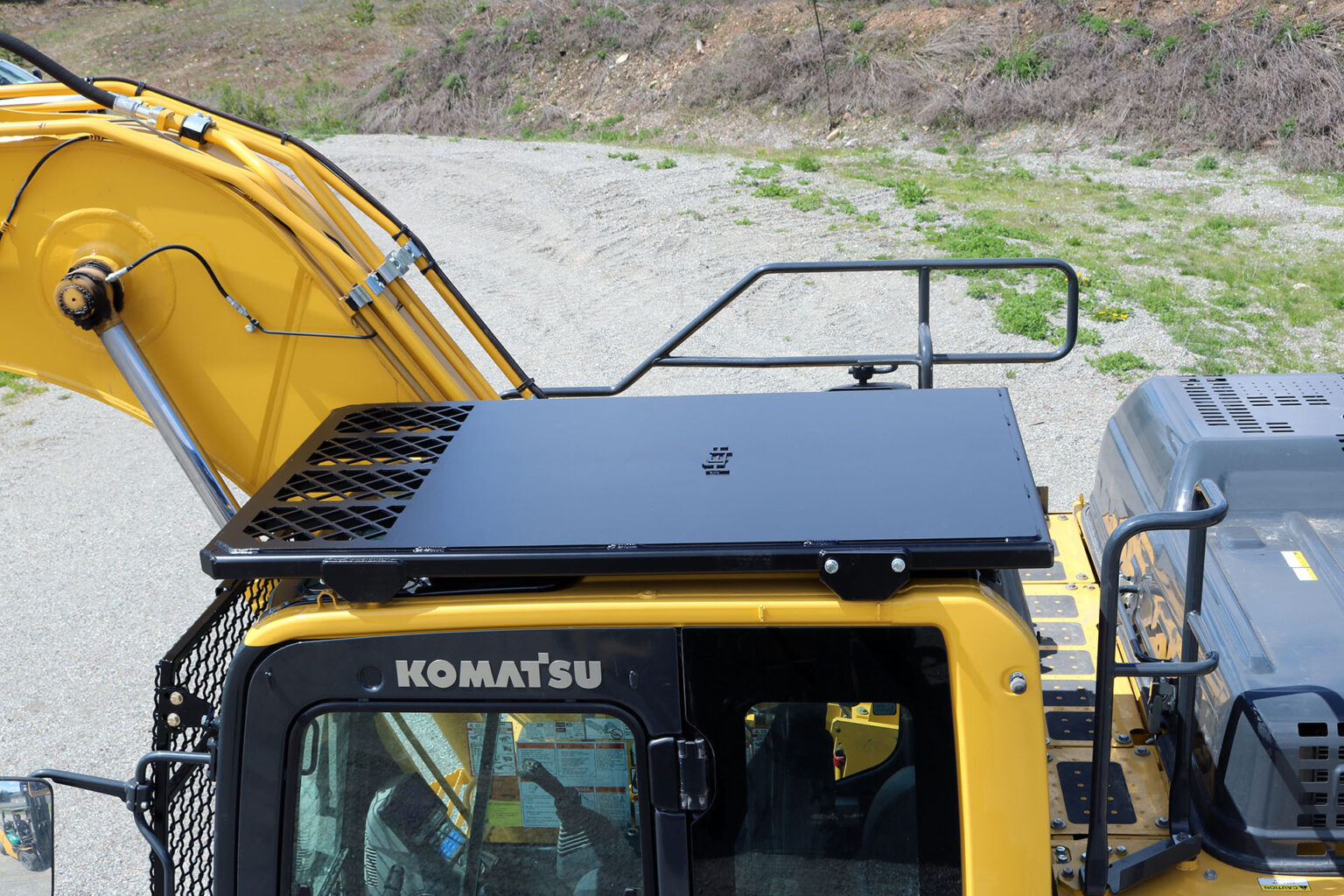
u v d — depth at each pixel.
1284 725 2.35
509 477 2.27
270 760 2.04
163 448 10.70
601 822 2.07
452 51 31.95
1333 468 3.03
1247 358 11.32
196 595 7.95
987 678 1.87
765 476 2.22
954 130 24.02
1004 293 13.46
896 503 2.06
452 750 2.05
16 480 10.06
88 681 6.92
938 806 1.94
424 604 1.94
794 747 1.98
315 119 32.12
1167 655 2.93
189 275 2.82
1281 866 2.35
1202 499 3.02
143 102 2.81
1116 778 2.68
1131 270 14.41
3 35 2.61
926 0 27.38
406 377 2.90
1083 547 3.92
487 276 15.70
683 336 4.01
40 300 2.90
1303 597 2.67
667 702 1.95
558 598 1.93
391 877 2.13
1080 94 22.97
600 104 29.22
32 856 2.19
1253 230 16.31
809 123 25.86
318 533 2.04
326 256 2.75
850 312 13.38
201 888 2.49
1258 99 21.19
